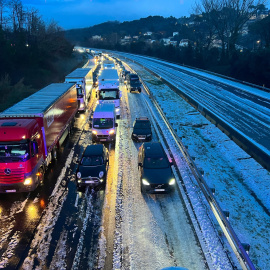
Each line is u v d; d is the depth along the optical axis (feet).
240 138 58.29
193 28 333.21
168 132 67.41
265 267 26.08
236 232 30.94
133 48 386.11
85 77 93.81
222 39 232.32
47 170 47.93
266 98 104.32
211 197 33.24
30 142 37.73
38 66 174.81
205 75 173.47
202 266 26.11
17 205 37.27
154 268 25.96
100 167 42.88
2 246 29.30
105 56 337.31
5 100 104.32
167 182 38.40
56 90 63.26
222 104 95.04
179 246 28.84
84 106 91.61
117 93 78.74
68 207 36.50
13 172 37.22
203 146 58.49
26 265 26.63
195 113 86.17
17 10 230.07
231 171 46.75
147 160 42.78
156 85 136.87
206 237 30.04
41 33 220.84
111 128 59.98
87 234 30.99
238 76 164.45
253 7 210.38
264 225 32.37
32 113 42.70
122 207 36.11
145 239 29.96
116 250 28.45
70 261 27.04
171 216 34.01
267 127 70.23
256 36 277.44
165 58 292.61
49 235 30.91
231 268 25.72
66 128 63.05
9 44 164.35
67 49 255.70
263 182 42.55
